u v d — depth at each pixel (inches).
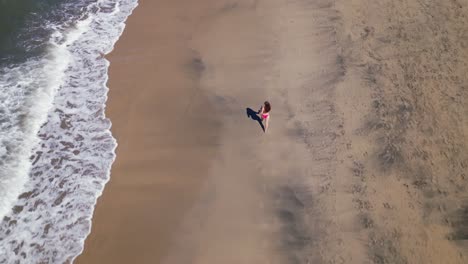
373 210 588.7
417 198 599.2
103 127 719.1
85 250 564.1
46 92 766.5
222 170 652.1
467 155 647.1
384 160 645.9
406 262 535.5
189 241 572.1
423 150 655.1
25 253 561.0
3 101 740.0
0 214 597.0
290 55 821.9
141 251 562.9
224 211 603.2
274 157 663.8
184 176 644.7
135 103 755.4
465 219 571.2
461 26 862.5
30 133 700.0
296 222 585.9
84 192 628.4
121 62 836.0
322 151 665.0
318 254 551.2
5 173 642.2
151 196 621.6
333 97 738.2
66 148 686.5
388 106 719.1
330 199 606.5
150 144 692.1
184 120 726.5
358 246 553.9
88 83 792.9
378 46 827.4
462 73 769.6
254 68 804.6
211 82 786.8
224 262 549.0
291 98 746.2
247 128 706.8
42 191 628.4
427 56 803.4
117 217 598.9
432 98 729.0
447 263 531.8
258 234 576.4
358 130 687.7
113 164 665.6
